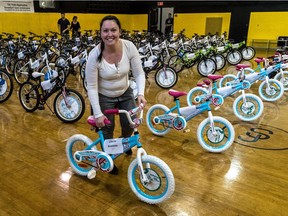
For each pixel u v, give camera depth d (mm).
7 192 1978
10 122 3361
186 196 1946
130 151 2496
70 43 7012
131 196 1956
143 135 3004
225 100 4238
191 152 2617
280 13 10656
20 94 3758
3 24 9320
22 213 1766
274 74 4664
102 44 1758
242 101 3357
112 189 2035
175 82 4938
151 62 5043
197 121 3393
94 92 1797
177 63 6223
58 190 2012
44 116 3588
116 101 2025
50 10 10602
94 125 1880
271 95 4125
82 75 5289
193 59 6188
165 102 4188
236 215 1759
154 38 7809
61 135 3002
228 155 2551
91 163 2029
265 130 3111
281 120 3414
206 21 12367
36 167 2330
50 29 10789
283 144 2775
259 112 3262
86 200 1905
